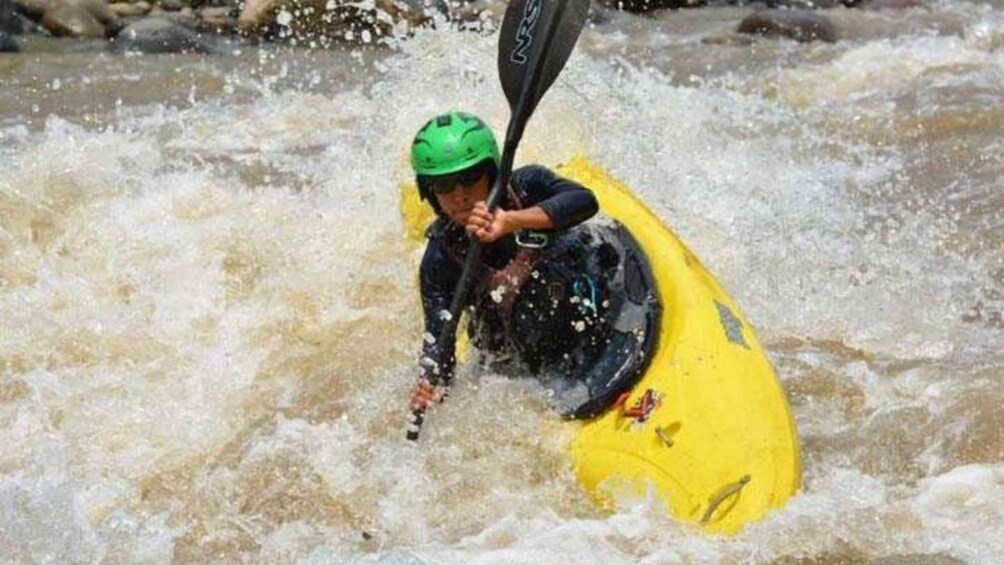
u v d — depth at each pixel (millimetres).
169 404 10227
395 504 8758
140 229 12844
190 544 8469
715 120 15961
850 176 14422
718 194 13516
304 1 19922
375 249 12422
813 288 11672
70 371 10703
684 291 9164
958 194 13859
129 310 11602
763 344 10750
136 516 8766
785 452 8281
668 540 7906
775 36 20141
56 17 20188
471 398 9102
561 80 13711
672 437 8328
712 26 21344
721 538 7836
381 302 11602
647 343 8812
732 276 11789
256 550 8391
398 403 9922
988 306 11359
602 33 20938
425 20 19828
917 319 11148
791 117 16375
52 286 11938
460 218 8453
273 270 12148
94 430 9859
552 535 8086
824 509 8109
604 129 13914
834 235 12805
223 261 12281
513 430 8922
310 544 8398
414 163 8375
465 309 8938
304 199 13438
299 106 16906
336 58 19219
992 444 9203
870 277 11891
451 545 8227
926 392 9922
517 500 8562
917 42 19234
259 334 11227
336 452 9375
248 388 10430
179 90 17812
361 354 10773
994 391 9836
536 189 8711
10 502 8867
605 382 8766
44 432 9836
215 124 16281
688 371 8625
